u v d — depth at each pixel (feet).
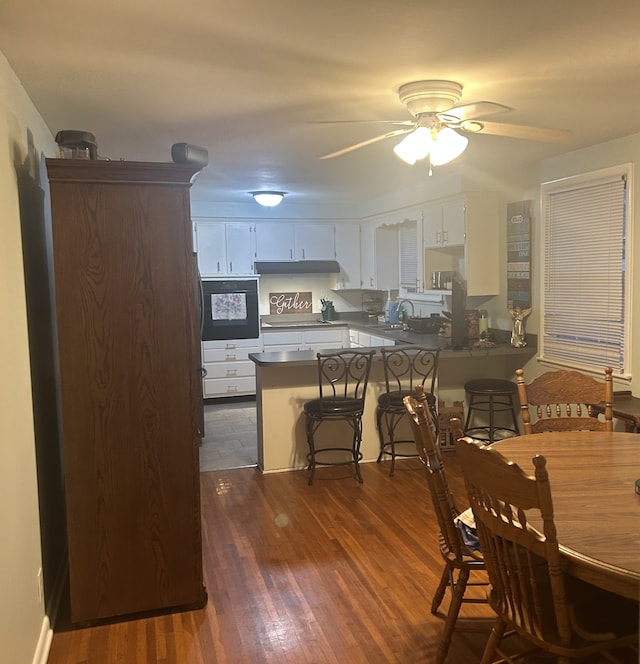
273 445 15.08
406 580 9.64
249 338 23.81
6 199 6.97
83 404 8.31
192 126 11.08
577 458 7.84
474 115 9.62
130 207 8.22
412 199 19.99
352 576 9.80
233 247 24.06
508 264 17.06
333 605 8.98
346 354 14.79
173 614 8.83
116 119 10.49
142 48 7.23
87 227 8.11
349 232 25.43
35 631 7.63
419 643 8.05
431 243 19.13
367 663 7.66
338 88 8.92
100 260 8.18
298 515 12.32
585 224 14.20
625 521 5.95
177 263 8.43
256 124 10.99
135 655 7.90
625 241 13.03
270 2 6.05
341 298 26.94
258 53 7.43
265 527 11.76
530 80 8.67
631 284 12.95
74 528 8.42
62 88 8.64
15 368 7.04
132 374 8.42
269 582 9.67
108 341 8.30
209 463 15.85
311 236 24.99
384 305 25.96
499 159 15.33
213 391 23.59
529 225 16.07
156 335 8.45
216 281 23.26
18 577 6.78
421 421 7.50
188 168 8.30
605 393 9.86
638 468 7.43
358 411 14.11
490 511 5.93
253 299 23.73
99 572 8.54
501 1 6.14
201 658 7.80
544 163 15.43
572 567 5.45
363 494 13.42
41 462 8.70
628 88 9.10
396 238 23.94
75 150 8.30
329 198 22.75
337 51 7.44
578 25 6.75
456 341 16.26
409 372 15.89
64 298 8.13
